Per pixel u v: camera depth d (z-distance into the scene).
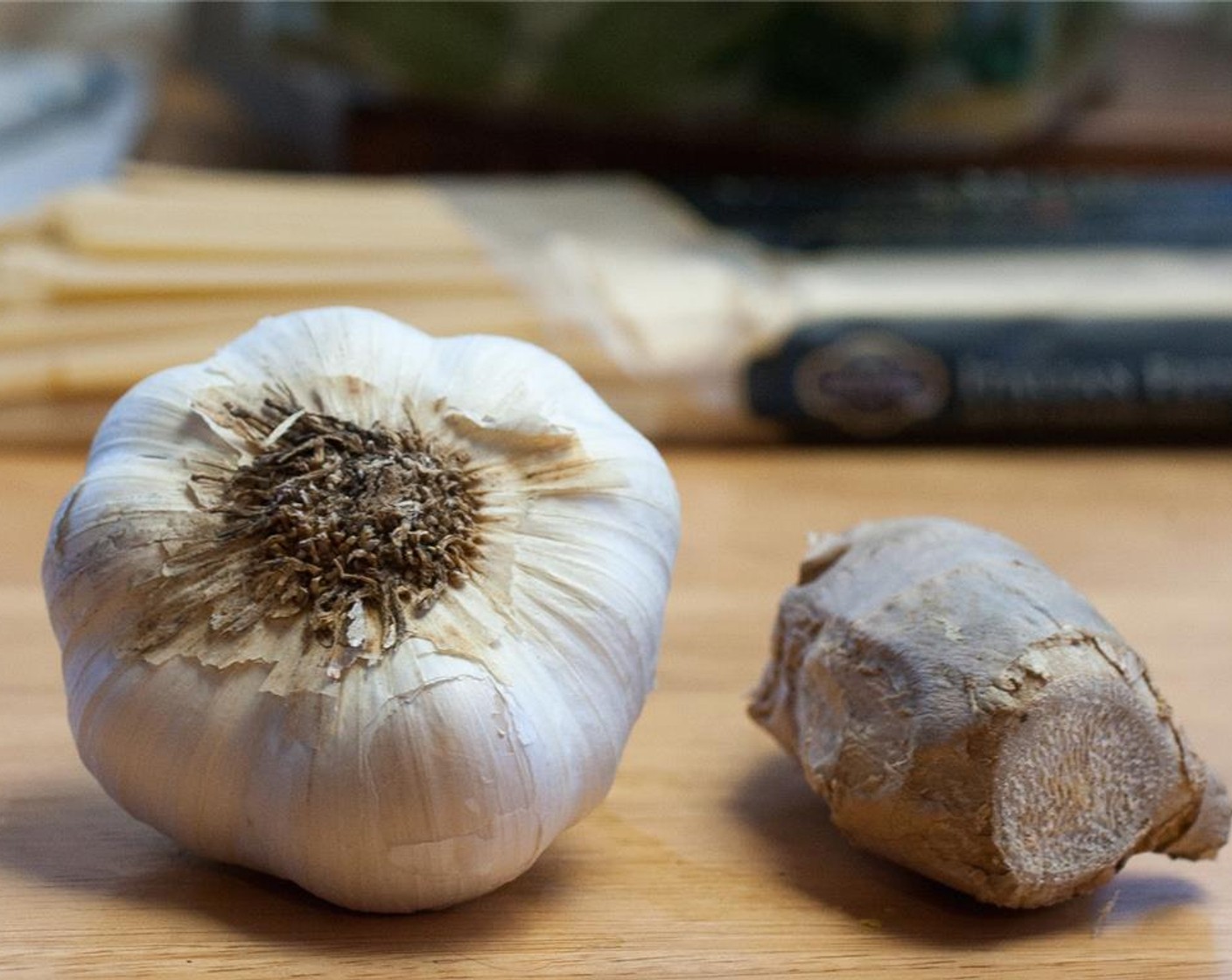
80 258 0.41
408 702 0.22
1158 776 0.24
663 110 0.48
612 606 0.24
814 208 0.46
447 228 0.44
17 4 0.65
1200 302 0.42
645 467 0.25
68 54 0.63
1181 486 0.39
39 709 0.27
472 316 0.40
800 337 0.41
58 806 0.25
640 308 0.41
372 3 0.45
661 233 0.45
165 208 0.43
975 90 0.47
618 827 0.25
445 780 0.22
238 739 0.23
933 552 0.25
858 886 0.24
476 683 0.22
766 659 0.30
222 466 0.24
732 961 0.23
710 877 0.24
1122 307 0.41
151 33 0.65
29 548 0.33
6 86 0.54
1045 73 0.47
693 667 0.30
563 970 0.22
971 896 0.24
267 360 0.24
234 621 0.23
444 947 0.23
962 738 0.23
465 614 0.23
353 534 0.23
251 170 0.54
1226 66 0.57
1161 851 0.24
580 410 0.25
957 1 0.45
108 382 0.38
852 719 0.24
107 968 0.22
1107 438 0.42
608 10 0.45
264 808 0.23
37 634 0.30
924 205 0.47
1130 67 0.56
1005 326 0.41
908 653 0.24
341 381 0.24
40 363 0.38
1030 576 0.24
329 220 0.44
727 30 0.45
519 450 0.24
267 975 0.22
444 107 0.49
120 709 0.23
